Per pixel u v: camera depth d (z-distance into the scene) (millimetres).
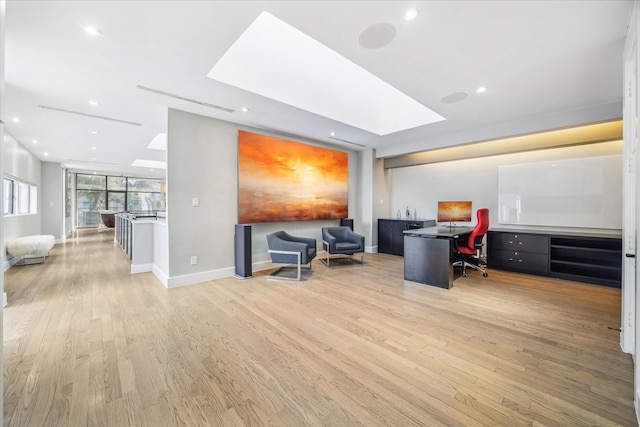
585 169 4258
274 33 2848
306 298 3266
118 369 1839
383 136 5160
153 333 2355
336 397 1584
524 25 2012
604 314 2777
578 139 4086
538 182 4715
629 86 1951
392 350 2096
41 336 2289
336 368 1864
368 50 2344
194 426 1375
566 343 2199
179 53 2361
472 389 1655
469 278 4152
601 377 1762
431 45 2271
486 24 2004
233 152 4301
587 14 1883
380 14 1901
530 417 1434
